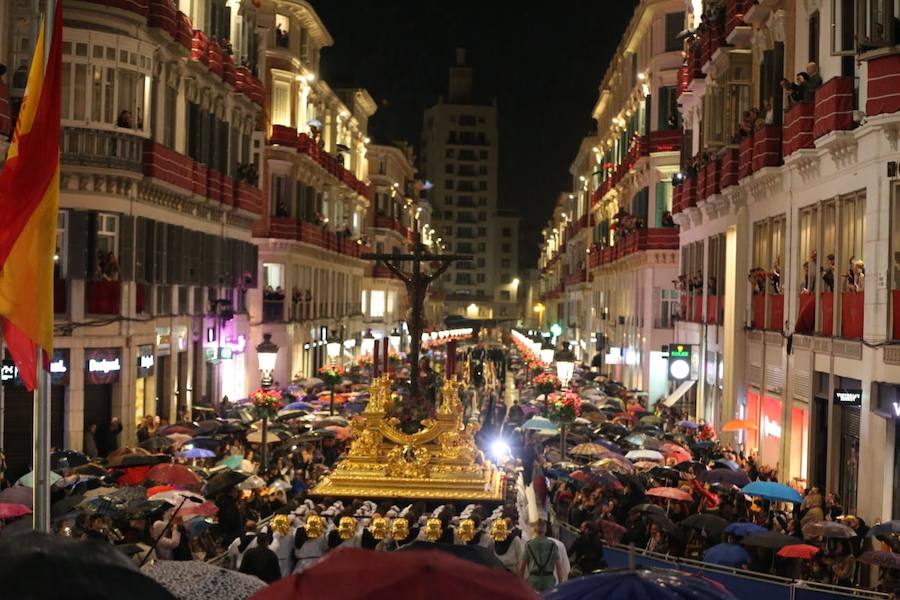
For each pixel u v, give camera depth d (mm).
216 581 9266
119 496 16234
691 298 42344
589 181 92000
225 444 25594
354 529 14992
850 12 22969
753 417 31484
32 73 12250
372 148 95062
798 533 18344
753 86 32750
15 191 12086
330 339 63719
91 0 29906
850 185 22719
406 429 20859
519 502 19125
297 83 58844
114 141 30609
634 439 27312
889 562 15078
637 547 18375
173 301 36562
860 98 22172
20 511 15969
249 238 47719
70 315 30141
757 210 31797
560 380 29281
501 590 5570
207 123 39844
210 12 40094
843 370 23016
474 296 183125
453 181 183875
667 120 55812
